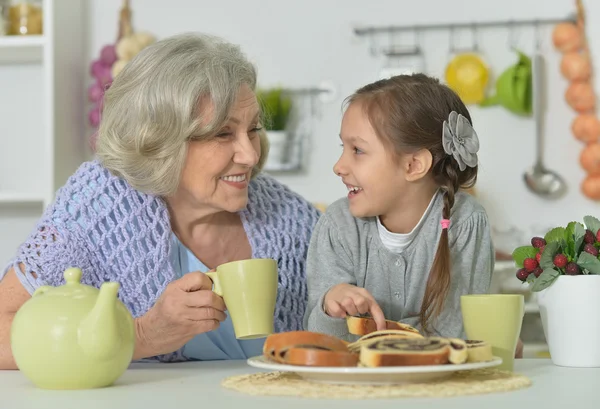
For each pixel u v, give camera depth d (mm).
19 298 1282
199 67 1298
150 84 1302
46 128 2709
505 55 2885
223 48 1382
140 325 1159
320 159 2943
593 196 2768
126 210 1379
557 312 1021
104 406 750
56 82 2752
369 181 1317
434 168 1348
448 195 1341
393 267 1343
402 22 2934
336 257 1355
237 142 1324
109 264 1359
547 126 2855
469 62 2799
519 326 966
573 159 2838
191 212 1425
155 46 1349
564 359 1024
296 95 2961
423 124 1323
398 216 1362
